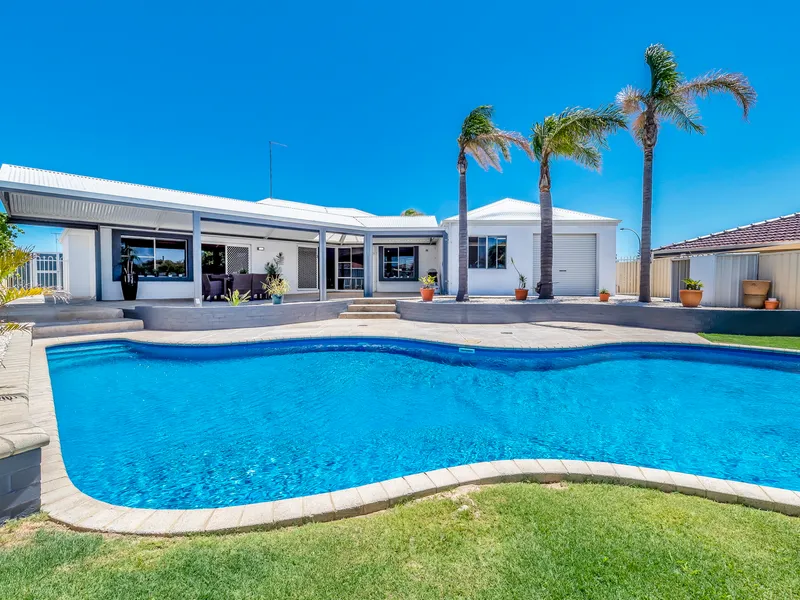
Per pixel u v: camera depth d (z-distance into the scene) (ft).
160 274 49.49
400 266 67.36
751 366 25.85
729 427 16.38
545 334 32.24
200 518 7.79
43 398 15.79
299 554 6.77
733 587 5.92
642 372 24.48
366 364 26.35
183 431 15.87
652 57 40.14
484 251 54.03
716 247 46.34
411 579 6.14
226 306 36.58
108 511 8.14
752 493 8.50
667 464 13.16
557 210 60.29
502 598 5.73
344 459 13.57
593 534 7.26
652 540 7.09
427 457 13.79
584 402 19.57
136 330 33.40
